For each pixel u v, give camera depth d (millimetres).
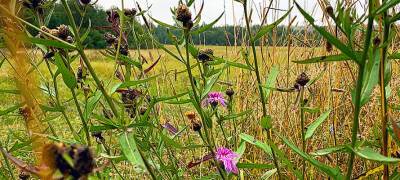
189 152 439
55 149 107
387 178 242
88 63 231
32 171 110
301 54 477
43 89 283
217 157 295
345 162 375
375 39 196
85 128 241
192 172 384
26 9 271
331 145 383
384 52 223
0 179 322
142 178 375
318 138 410
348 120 408
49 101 301
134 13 346
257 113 437
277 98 458
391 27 254
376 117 375
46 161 106
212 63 320
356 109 194
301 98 286
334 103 404
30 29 276
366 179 338
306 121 418
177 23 271
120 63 340
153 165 303
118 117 236
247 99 452
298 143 382
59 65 229
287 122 419
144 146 297
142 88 352
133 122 261
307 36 494
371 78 195
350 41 184
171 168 311
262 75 452
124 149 202
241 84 464
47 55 266
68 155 107
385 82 233
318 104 421
